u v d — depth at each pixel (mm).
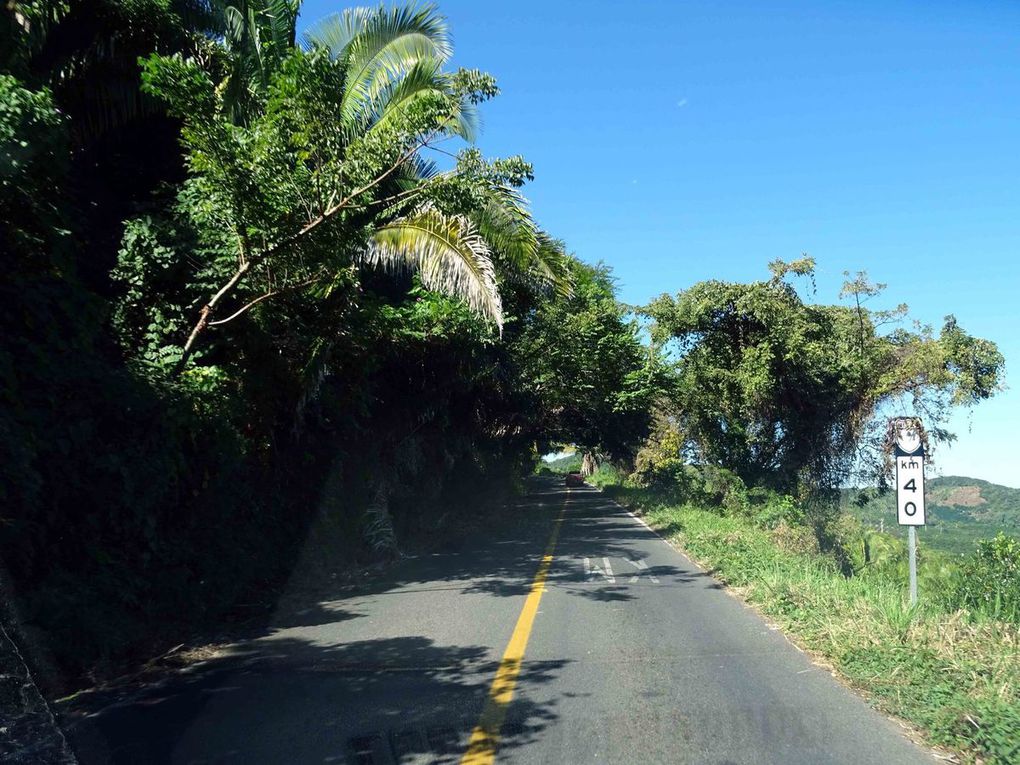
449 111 10531
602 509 36219
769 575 12508
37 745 5797
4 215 7891
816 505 26312
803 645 8703
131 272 11148
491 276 12570
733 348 29109
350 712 6531
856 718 6250
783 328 26938
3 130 7352
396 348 15977
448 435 23125
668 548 19266
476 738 5879
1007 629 8195
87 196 12539
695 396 30594
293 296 11781
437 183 10898
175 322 11305
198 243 11406
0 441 6688
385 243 13078
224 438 10875
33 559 7816
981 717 5758
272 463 13617
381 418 17859
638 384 30422
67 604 7637
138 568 9203
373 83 14414
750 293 27641
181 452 9758
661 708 6516
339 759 5512
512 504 38188
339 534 16062
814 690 7016
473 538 21938
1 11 8672
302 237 10273
